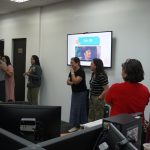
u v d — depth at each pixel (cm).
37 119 168
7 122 170
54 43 555
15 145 96
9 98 520
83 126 167
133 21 402
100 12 453
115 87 217
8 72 511
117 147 106
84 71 450
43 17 584
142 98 211
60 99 544
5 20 712
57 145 100
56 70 552
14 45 691
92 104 403
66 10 523
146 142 164
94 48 458
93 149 122
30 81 565
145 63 386
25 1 541
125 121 131
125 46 414
